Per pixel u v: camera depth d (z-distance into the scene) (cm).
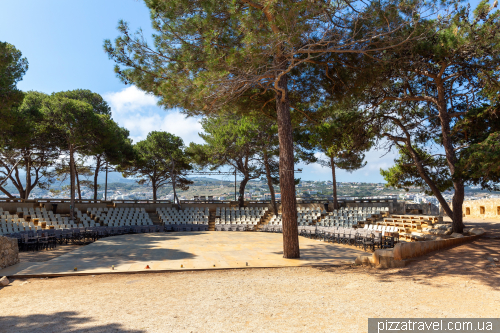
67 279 895
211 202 3288
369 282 746
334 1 962
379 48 1045
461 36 1130
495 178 1274
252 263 1094
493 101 1241
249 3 942
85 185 3684
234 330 460
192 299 651
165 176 3816
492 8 1098
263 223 2639
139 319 524
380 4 985
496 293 576
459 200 1389
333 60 1198
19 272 952
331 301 598
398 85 1526
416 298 586
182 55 987
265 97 1380
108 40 1036
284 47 1019
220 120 2772
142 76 1072
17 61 1830
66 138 2570
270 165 3027
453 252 982
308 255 1262
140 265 1064
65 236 1720
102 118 2644
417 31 1084
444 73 1431
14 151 2680
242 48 925
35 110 2416
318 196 3061
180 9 912
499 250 947
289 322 487
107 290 754
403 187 2042
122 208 2756
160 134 3544
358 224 2159
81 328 485
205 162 3109
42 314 566
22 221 2105
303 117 1561
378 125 1612
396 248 920
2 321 531
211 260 1159
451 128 1421
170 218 2697
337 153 1809
